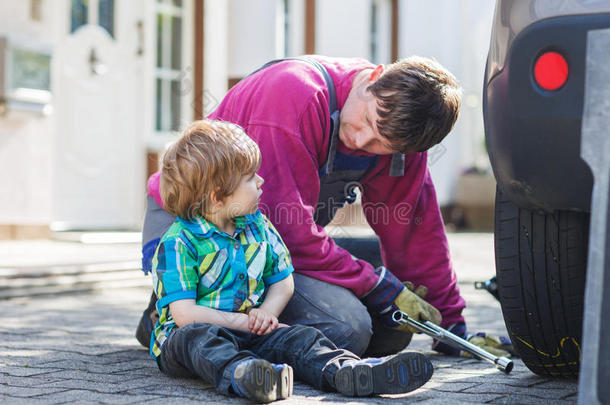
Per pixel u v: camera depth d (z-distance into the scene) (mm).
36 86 8508
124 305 5766
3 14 8289
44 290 6184
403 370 2805
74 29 9383
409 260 3824
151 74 10203
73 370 3314
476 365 3611
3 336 4246
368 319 3352
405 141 3174
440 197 15398
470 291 6859
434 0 15180
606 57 2322
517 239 2965
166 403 2689
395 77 3139
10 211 8453
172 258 3021
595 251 2271
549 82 2432
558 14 2406
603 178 2299
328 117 3377
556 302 2967
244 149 3041
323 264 3371
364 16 13367
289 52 11805
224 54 10742
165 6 10336
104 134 9734
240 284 3107
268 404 2691
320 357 2932
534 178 2561
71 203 9422
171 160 3055
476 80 17031
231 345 2852
